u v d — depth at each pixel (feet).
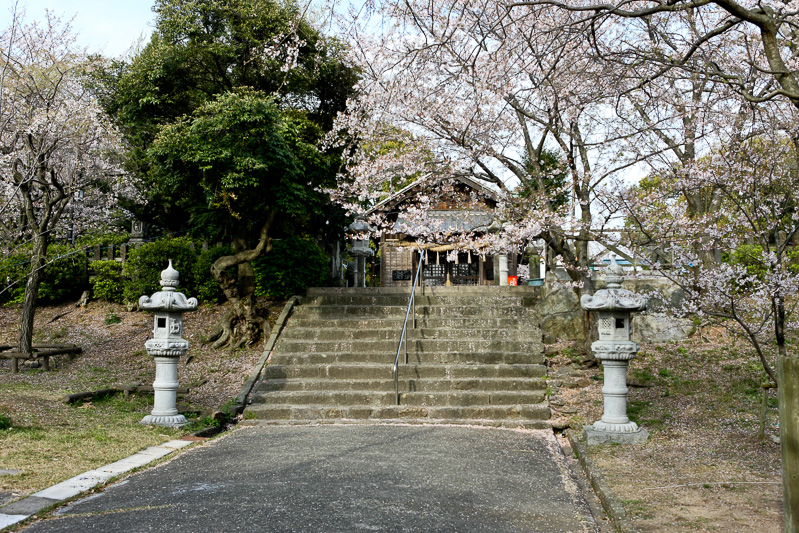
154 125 51.72
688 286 24.88
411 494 16.39
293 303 41.09
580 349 34.40
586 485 18.25
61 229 52.01
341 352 34.04
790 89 15.83
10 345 39.45
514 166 31.35
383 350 34.37
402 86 27.22
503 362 32.86
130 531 13.47
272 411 28.73
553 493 17.08
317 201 39.52
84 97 44.57
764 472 17.84
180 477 18.20
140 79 49.24
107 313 46.75
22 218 45.98
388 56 27.99
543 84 26.37
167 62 48.08
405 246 58.08
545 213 28.40
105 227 59.06
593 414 27.37
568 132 29.53
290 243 44.14
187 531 13.44
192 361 37.09
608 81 25.82
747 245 28.76
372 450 21.93
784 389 10.43
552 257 45.29
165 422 25.77
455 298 39.83
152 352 26.35
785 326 25.11
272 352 35.42
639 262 26.78
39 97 36.65
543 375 31.48
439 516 14.66
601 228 28.07
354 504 15.39
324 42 36.70
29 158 37.47
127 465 19.54
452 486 17.33
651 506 15.03
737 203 22.56
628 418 24.17
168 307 26.22
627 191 27.61
